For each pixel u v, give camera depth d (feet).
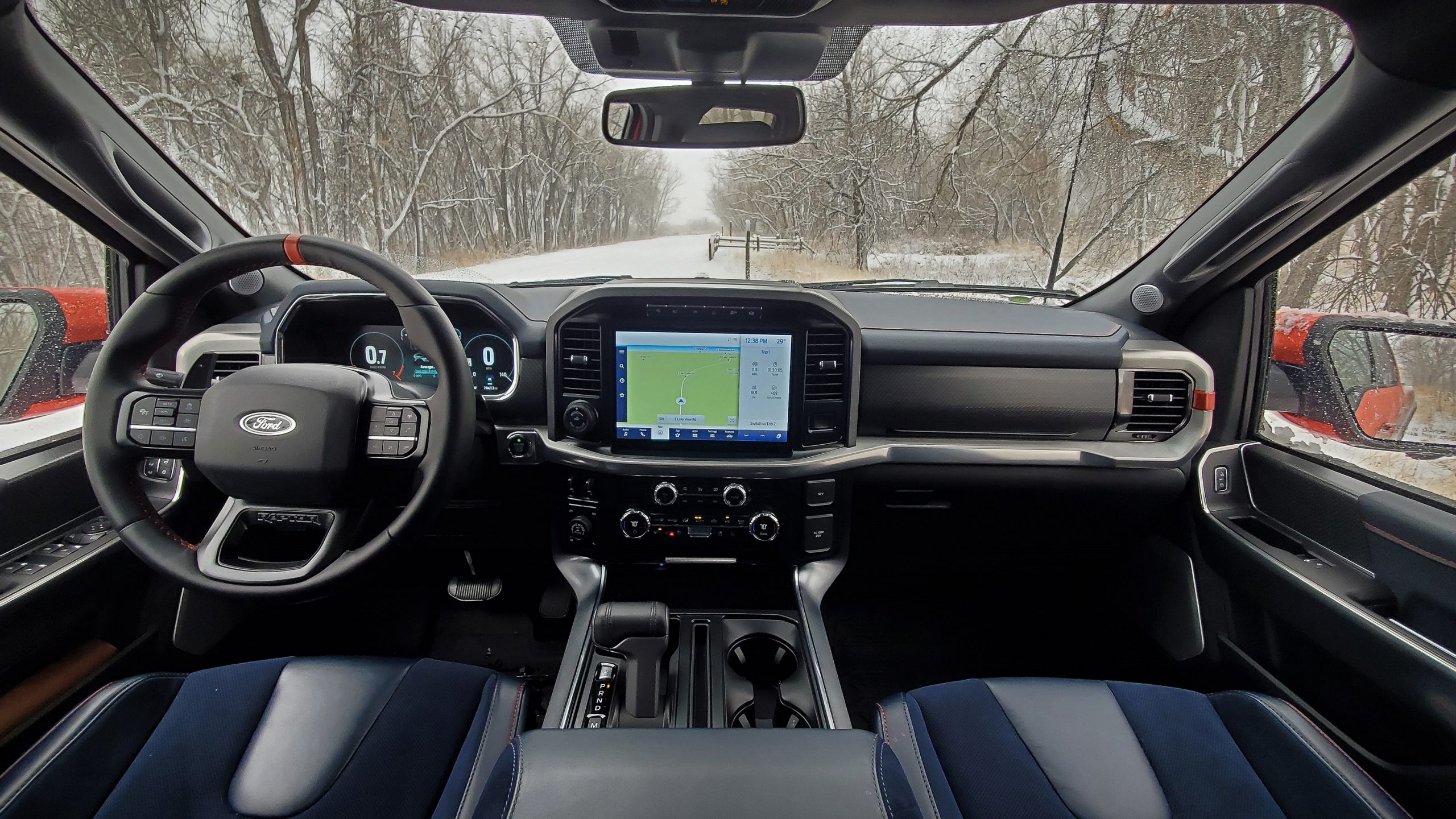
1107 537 6.88
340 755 3.81
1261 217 5.43
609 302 5.74
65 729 3.66
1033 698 4.32
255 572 3.86
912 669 7.30
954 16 4.22
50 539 5.13
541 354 6.07
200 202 6.18
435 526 6.69
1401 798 4.31
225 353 5.88
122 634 5.50
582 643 5.62
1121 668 7.25
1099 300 7.08
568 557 6.48
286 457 3.83
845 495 6.37
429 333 3.94
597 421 6.00
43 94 4.53
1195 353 6.66
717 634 5.96
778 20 4.27
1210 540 6.13
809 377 5.95
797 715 5.53
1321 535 5.35
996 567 7.50
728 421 6.04
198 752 3.70
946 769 3.86
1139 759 3.82
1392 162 4.75
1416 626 4.42
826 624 7.92
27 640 4.53
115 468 3.84
